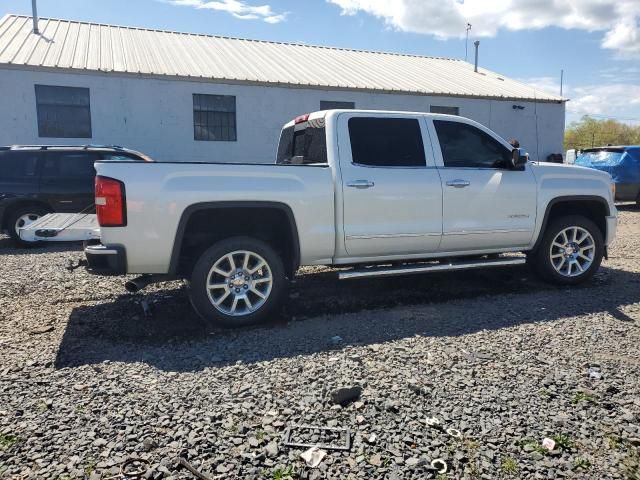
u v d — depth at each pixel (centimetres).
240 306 484
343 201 503
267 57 2053
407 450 271
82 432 286
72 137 1529
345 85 1805
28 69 1451
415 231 535
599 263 629
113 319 499
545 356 393
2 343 430
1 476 246
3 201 918
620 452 270
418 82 2070
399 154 535
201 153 1664
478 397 327
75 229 482
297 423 297
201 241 492
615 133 5619
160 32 2114
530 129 2181
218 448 272
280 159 660
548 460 263
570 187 609
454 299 563
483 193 563
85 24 2012
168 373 367
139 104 1575
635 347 412
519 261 586
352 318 497
